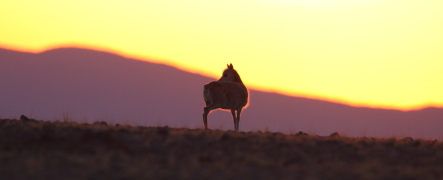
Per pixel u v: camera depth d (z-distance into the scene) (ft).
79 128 211.20
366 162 181.27
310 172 165.99
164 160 173.78
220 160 177.27
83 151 182.09
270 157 185.06
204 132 227.40
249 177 158.30
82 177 152.05
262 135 221.87
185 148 191.83
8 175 153.07
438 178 164.14
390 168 175.11
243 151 191.72
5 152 177.37
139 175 154.71
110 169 160.86
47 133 199.21
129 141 196.24
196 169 165.27
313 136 233.35
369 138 242.17
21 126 211.00
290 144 203.31
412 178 163.73
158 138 202.69
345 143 212.23
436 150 205.98
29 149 183.62
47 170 158.30
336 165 175.01
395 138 249.34
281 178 158.20
